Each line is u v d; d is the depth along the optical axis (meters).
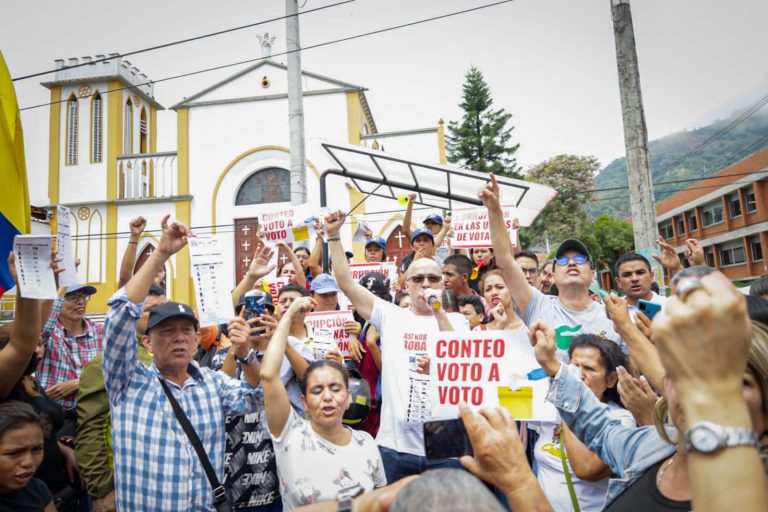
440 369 2.99
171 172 25.02
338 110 23.48
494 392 2.89
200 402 3.25
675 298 0.90
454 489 1.04
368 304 4.27
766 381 1.25
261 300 3.94
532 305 3.87
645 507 1.54
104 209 24.52
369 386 4.49
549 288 6.45
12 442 2.63
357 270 7.33
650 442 1.74
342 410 3.14
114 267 24.00
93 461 3.57
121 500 2.95
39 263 2.97
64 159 25.84
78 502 3.96
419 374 3.73
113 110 26.25
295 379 4.03
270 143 23.95
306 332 4.90
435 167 8.16
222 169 24.03
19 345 3.05
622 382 2.38
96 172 25.52
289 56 11.37
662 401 1.55
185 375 3.34
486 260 6.93
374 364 4.80
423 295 4.09
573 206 42.06
